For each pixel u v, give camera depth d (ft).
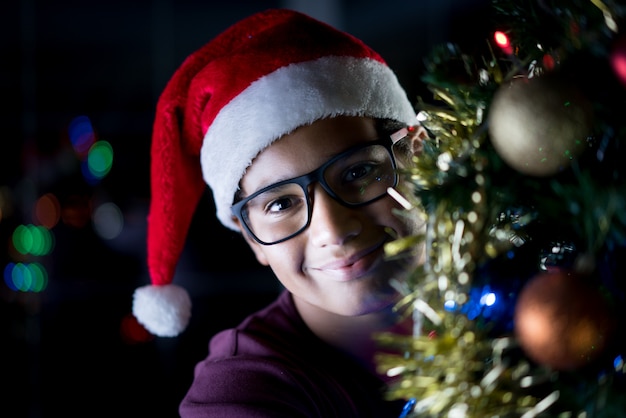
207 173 2.38
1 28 8.37
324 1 8.49
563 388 1.52
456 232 1.57
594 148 1.54
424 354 1.58
